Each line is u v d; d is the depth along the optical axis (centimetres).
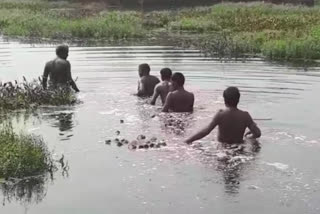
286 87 1250
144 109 1088
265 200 752
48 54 1766
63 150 895
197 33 2616
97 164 848
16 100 1127
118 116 1047
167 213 728
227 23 2867
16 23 2823
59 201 759
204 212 728
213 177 805
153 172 821
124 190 778
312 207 737
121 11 3734
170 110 1068
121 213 729
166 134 951
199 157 863
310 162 845
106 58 1653
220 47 1869
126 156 870
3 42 2205
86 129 981
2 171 823
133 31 2505
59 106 1118
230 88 926
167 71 1142
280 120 1015
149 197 761
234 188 779
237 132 916
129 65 1512
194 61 1612
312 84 1281
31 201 761
